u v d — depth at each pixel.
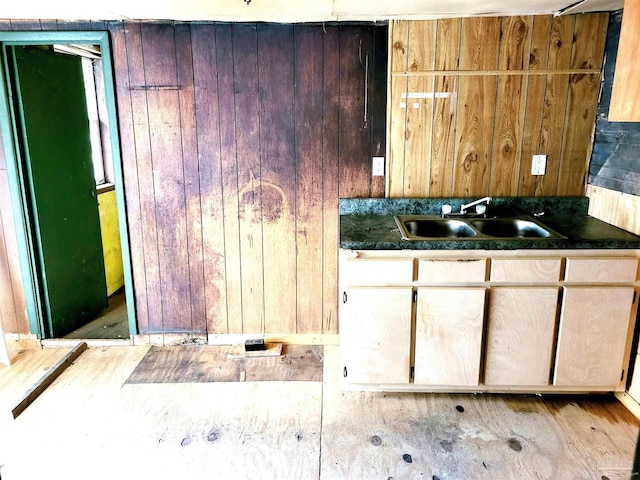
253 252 3.09
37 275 3.16
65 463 2.13
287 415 2.46
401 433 2.32
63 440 2.28
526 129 2.85
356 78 2.82
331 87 2.84
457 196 2.97
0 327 2.91
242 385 2.74
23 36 2.78
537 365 2.47
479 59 2.76
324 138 2.91
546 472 2.06
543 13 2.64
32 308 3.16
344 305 2.45
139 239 3.07
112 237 4.23
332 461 2.13
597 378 2.49
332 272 3.11
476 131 2.86
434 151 2.91
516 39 2.72
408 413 2.48
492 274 2.37
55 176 3.26
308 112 2.88
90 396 2.64
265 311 3.19
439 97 2.82
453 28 2.72
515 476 2.04
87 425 2.39
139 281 3.14
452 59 2.77
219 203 3.02
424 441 2.26
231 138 2.92
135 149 2.94
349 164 2.95
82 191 3.57
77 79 3.47
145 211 3.03
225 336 3.23
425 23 2.72
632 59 1.95
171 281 3.14
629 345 2.44
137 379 2.81
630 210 2.47
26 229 3.04
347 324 2.47
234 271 3.12
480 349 2.46
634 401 2.46
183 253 3.10
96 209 3.76
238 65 2.82
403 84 2.81
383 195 3.00
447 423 2.39
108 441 2.27
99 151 4.16
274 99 2.86
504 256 2.36
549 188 2.93
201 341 3.24
